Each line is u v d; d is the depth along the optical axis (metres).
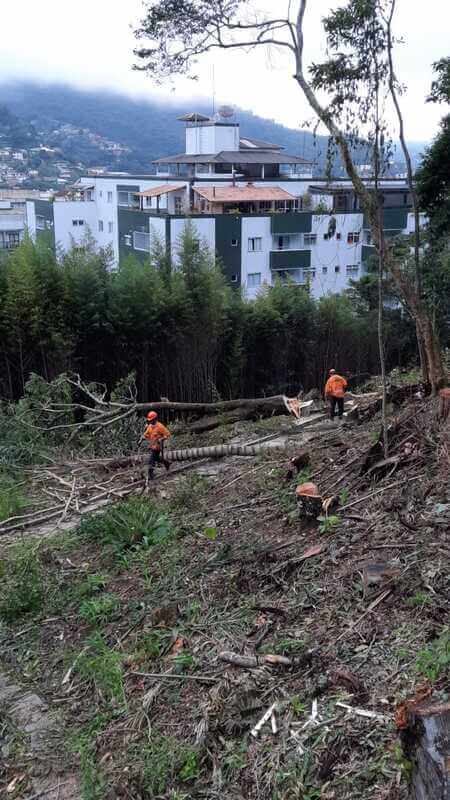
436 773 3.06
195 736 4.94
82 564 8.55
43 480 12.36
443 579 5.61
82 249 18.92
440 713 3.27
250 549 7.52
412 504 7.17
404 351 26.67
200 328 19.69
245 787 4.38
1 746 5.46
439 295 17.86
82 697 5.98
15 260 17.20
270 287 24.86
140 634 6.54
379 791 3.91
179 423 16.78
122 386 16.06
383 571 5.99
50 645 6.89
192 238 20.25
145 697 5.57
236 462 12.34
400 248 19.75
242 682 5.26
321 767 4.23
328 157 9.88
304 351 23.98
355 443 10.10
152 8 11.20
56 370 17.23
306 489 7.73
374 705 4.54
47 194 78.94
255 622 6.11
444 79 13.99
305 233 34.78
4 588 8.05
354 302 27.56
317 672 5.09
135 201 41.69
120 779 4.78
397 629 5.23
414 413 9.23
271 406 16.92
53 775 5.11
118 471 12.92
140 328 18.28
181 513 9.63
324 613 5.84
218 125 45.59
